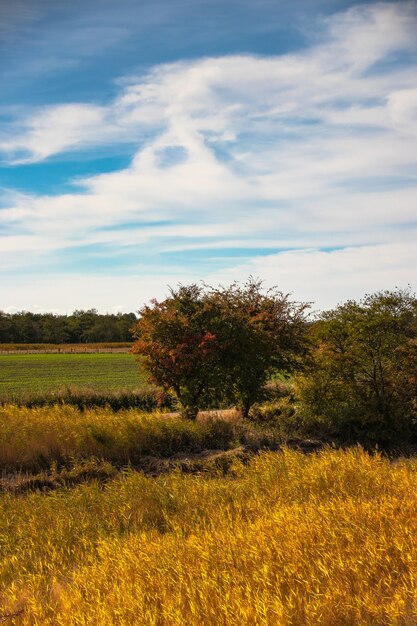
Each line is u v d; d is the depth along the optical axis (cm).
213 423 2044
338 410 2350
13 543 962
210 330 2244
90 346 12581
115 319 15788
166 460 1695
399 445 2189
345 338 2456
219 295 2427
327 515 842
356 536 755
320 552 703
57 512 1121
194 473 1598
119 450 1730
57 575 810
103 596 659
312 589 622
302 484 1161
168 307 2334
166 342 2244
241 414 2406
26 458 1616
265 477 1266
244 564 707
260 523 848
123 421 1872
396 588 606
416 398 2262
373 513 834
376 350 2338
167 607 596
